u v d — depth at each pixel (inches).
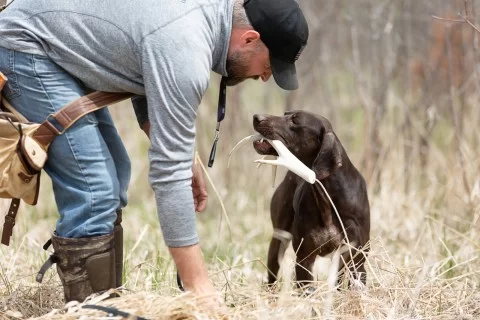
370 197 481.4
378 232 422.9
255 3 247.9
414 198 468.1
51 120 244.2
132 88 245.6
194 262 245.3
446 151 524.1
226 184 539.2
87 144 248.8
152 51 232.7
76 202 251.9
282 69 256.2
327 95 597.9
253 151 553.0
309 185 321.4
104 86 247.6
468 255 363.3
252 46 251.0
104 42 240.5
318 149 323.6
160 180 238.2
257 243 439.2
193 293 244.7
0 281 318.7
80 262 252.1
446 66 516.1
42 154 245.3
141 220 476.1
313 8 589.3
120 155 276.5
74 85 248.7
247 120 562.3
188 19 234.7
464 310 295.3
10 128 246.5
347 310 279.3
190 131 237.8
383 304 278.4
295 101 580.4
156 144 236.1
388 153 502.3
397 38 521.0
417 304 294.5
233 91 554.3
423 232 402.0
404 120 507.8
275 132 319.6
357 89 541.3
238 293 294.7
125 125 596.7
